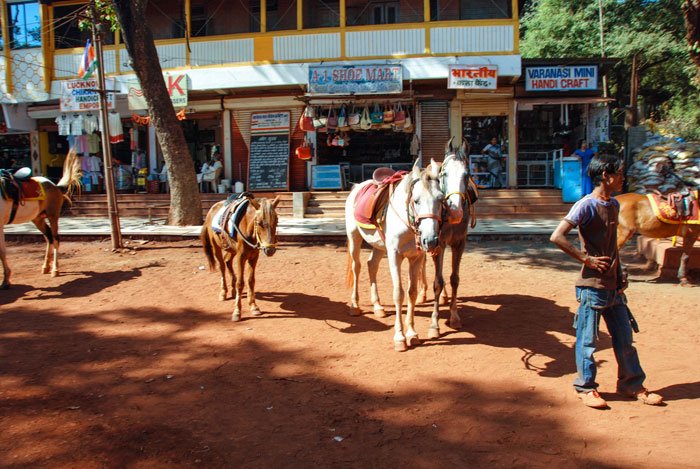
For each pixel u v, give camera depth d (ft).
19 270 29.55
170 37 57.36
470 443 11.25
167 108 40.68
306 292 24.50
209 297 23.67
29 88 57.98
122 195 53.83
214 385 14.29
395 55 50.75
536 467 10.31
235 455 10.74
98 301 23.16
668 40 68.74
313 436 11.54
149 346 17.44
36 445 11.05
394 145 57.52
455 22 49.78
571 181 46.11
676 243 27.07
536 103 50.49
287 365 15.71
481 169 52.80
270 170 55.47
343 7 51.42
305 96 50.34
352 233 20.67
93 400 13.34
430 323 19.84
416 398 13.44
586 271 12.85
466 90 51.96
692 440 11.19
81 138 59.36
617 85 76.18
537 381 14.39
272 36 52.80
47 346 17.48
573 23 74.18
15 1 57.36
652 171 41.63
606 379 14.52
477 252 33.04
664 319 19.71
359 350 16.92
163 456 10.66
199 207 42.96
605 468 10.25
